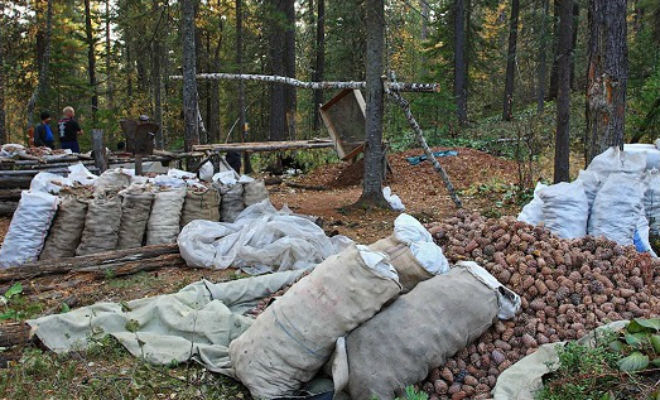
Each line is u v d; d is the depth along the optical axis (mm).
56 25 22859
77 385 3859
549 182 11805
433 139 18812
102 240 6699
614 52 7172
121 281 6102
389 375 3604
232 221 7648
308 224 6836
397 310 3850
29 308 5094
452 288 3986
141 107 25828
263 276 5508
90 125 22453
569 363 3527
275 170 15297
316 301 3811
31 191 6879
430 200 11117
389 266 3896
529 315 4262
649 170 6566
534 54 25562
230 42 26094
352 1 15297
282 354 3768
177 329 4609
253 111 31578
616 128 7266
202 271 6375
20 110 30375
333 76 26125
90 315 4730
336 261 3947
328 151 16547
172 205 7164
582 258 4562
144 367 4125
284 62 20578
